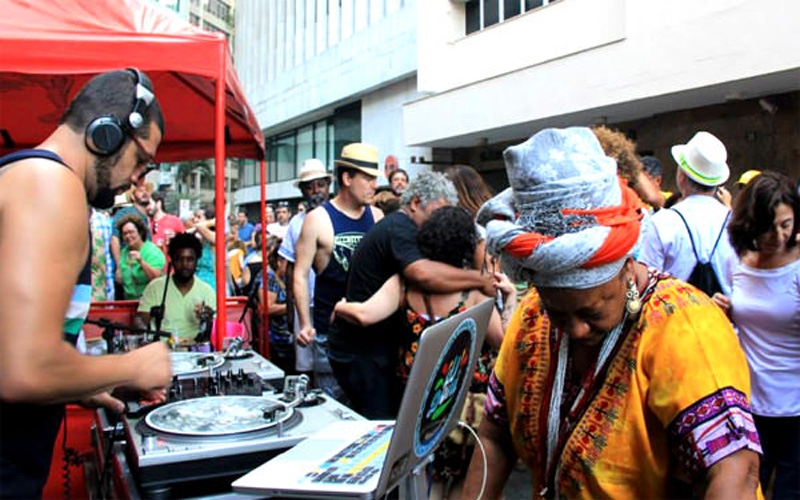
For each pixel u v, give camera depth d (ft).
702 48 25.50
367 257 8.02
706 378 3.31
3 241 3.67
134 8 9.09
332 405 5.34
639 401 3.50
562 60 31.78
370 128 58.08
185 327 11.17
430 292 7.37
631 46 28.40
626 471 3.57
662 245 9.69
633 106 29.84
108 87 4.47
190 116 14.85
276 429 4.59
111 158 4.46
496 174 43.86
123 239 16.16
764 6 23.34
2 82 12.54
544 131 3.35
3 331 3.51
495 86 36.09
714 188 10.03
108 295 17.10
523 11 40.11
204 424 4.61
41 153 3.96
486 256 7.49
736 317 8.80
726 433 3.23
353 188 11.14
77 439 8.00
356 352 7.99
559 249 3.13
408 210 8.14
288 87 73.77
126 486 4.37
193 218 23.76
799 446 8.45
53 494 7.84
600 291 3.28
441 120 40.50
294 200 79.30
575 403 3.74
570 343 3.88
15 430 3.89
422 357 2.97
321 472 3.36
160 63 8.85
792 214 8.23
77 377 3.77
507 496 9.43
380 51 54.24
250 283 18.15
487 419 4.57
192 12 146.82
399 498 3.65
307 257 11.10
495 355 7.23
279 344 14.74
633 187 5.25
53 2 8.63
